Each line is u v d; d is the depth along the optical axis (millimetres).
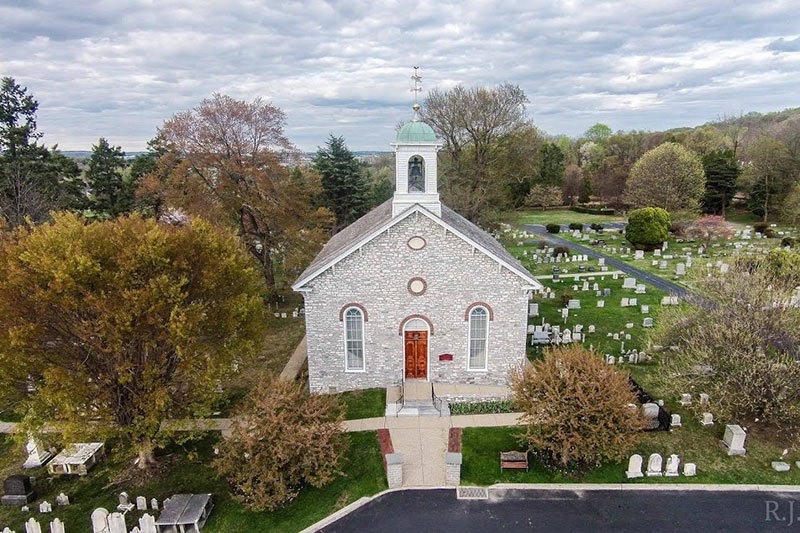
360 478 20234
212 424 24750
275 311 42938
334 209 68062
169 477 20969
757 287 23797
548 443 19609
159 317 18094
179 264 19438
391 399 25641
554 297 45000
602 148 140000
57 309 17938
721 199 88000
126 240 19141
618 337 34719
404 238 24734
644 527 17312
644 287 45719
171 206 38812
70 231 18203
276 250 44469
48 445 21297
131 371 18797
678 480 19797
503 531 17312
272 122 39438
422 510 18438
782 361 21609
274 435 18062
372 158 155375
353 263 25109
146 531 17625
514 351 26203
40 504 19250
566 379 19953
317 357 26500
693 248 64438
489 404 25000
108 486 20578
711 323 24438
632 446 19188
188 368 19062
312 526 17812
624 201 86250
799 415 21594
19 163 47469
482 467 20641
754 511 18016
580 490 19312
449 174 58281
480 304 25562
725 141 120062
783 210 72562
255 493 17984
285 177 40500
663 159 77375
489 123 55938
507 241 69562
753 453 21266
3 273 17391
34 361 17516
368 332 26078
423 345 26484
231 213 39406
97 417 18906
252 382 29375
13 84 48875
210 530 17938
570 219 96750
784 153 80688
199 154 37219
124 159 58188
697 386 24906
